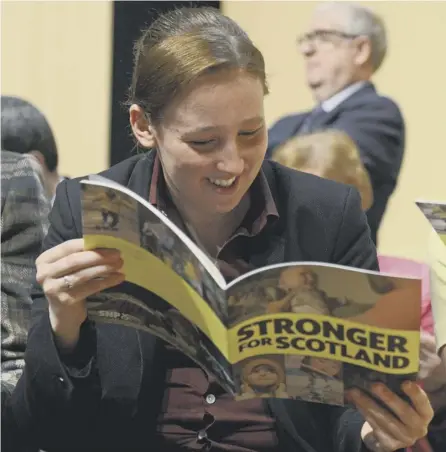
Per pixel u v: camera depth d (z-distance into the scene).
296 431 1.72
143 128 1.69
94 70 3.50
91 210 1.43
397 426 1.47
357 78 2.99
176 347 1.59
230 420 1.72
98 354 1.77
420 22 2.95
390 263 2.72
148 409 1.76
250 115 1.51
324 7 3.04
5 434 1.78
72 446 1.79
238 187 1.60
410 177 2.96
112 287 1.54
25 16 3.56
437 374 1.95
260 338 1.42
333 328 1.38
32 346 1.64
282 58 3.10
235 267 1.75
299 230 1.78
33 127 2.65
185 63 1.50
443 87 2.92
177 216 1.79
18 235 2.06
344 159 2.79
